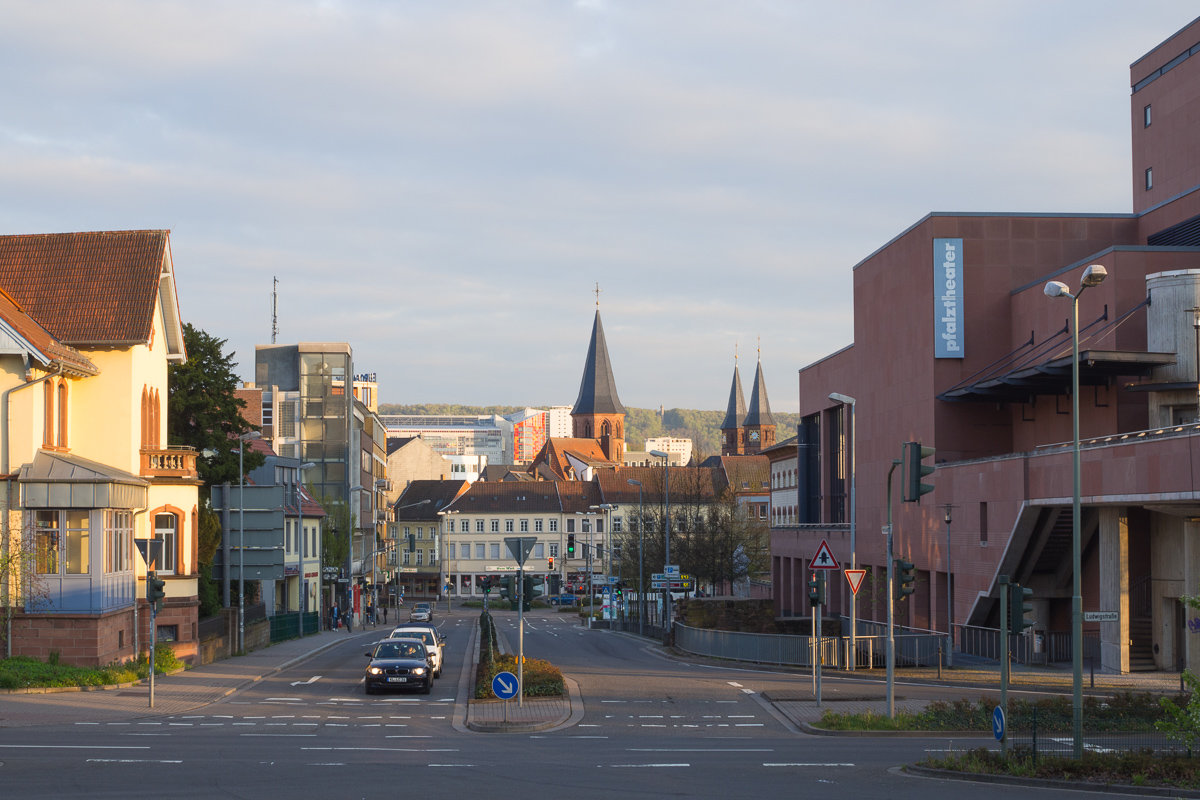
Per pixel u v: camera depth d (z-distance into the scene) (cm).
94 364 3891
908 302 5788
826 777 1894
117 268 4003
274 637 6034
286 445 9800
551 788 1750
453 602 14012
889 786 1803
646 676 3866
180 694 3166
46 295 3938
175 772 1881
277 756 2080
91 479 3484
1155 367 4219
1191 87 5462
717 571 8525
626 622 8188
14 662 3331
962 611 4997
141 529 4050
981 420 5403
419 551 14900
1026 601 2072
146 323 3869
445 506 14862
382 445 13312
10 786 1738
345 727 2556
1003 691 2089
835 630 6084
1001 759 1977
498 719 2636
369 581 11125
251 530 4766
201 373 5256
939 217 5444
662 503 9762
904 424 5850
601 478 14738
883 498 6191
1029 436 5225
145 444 4103
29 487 3475
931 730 2503
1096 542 4466
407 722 2667
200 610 4969
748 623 6191
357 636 6919
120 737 2333
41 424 3569
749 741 2389
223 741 2289
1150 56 5856
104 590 3544
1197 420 4028
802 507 8619
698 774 1912
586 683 3588
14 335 3459
